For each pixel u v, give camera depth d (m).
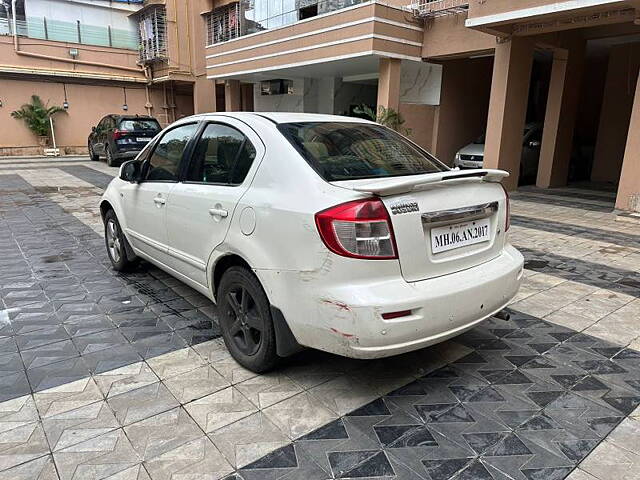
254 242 2.72
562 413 2.57
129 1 22.22
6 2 19.69
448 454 2.25
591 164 13.96
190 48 21.05
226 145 3.22
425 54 11.97
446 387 2.81
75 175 13.30
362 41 11.20
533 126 12.47
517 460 2.21
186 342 3.34
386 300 2.30
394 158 3.13
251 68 15.28
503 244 3.08
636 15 7.59
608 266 5.24
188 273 3.52
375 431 2.41
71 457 2.20
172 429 2.40
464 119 13.95
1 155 19.75
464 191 2.74
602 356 3.21
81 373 2.92
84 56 20.89
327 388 2.79
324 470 2.13
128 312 3.85
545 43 10.38
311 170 2.64
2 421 2.45
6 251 5.63
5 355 3.13
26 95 19.95
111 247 4.90
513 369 3.03
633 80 12.34
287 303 2.56
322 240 2.37
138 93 22.62
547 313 3.92
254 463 2.17
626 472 2.14
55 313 3.82
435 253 2.57
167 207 3.62
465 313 2.61
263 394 2.72
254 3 15.08
